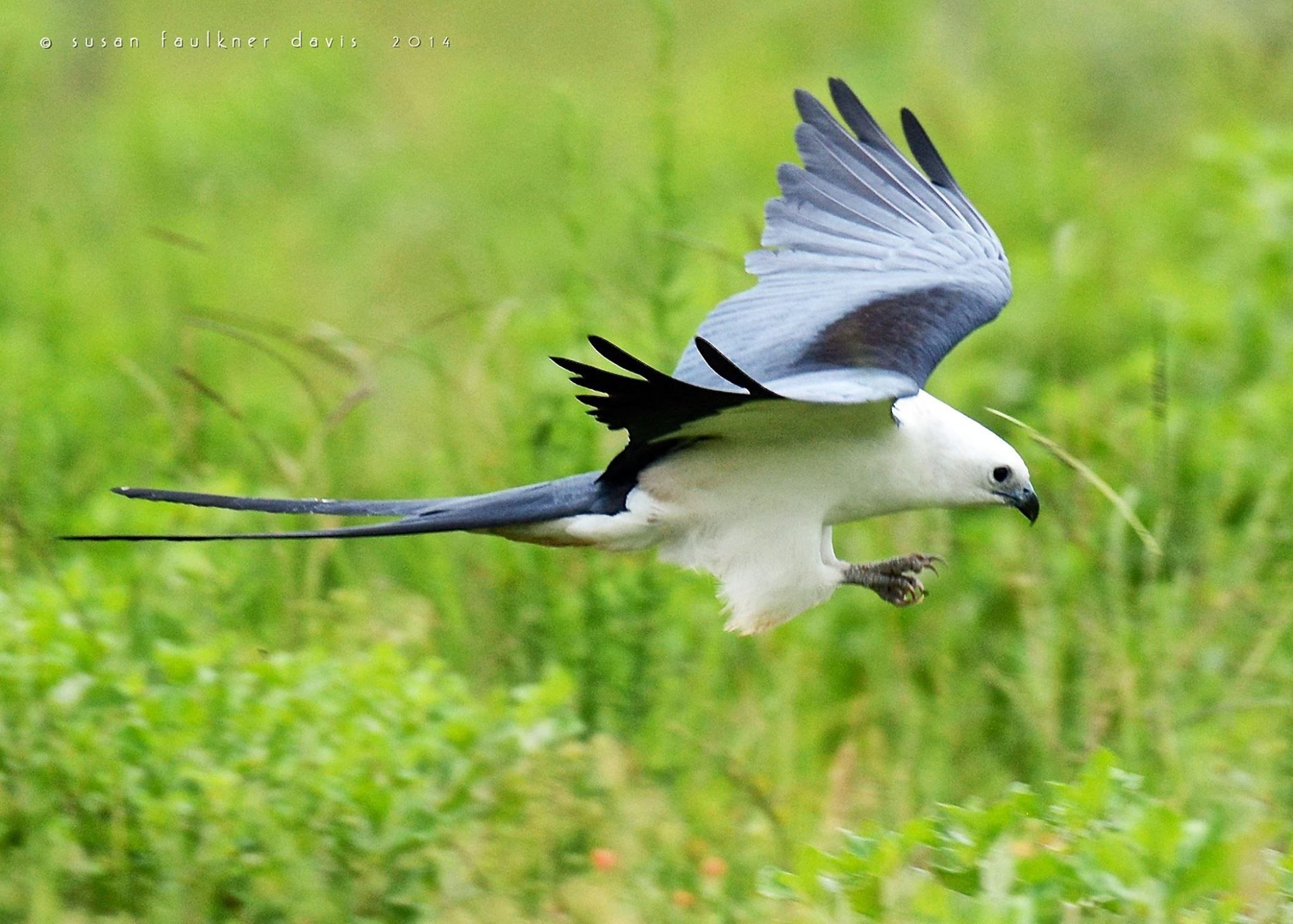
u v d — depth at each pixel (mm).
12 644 9242
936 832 8281
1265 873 8359
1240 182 15906
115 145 19875
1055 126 18734
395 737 9188
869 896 8078
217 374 14469
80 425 13367
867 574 9469
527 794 9352
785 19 22594
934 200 10695
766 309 9961
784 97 20906
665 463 9078
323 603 11250
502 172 19516
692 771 10359
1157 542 10633
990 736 10852
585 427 11539
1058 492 11852
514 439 11711
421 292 16984
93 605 9992
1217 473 11891
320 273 17453
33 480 12305
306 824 8883
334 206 18906
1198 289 14312
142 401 14047
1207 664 10445
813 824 9812
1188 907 8141
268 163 19766
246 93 20891
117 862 8820
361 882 8898
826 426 8789
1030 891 7922
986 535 11875
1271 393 12445
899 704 10711
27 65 21484
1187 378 13141
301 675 9422
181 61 22875
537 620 10992
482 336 13055
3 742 8984
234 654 9859
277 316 16172
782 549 9148
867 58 21781
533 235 17547
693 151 19516
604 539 9250
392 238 18141
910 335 9539
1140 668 10359
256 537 8719
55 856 8742
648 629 10820
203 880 8703
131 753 8992
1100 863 7883
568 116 12984
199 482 12133
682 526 9211
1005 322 13773
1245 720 10250
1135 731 9945
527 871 9242
